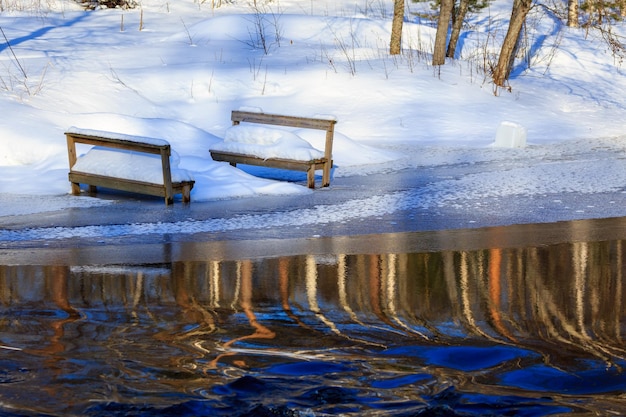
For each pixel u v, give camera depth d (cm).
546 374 561
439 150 1856
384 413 496
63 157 1511
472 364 581
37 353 601
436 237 1024
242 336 645
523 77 2814
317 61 2628
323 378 552
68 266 886
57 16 3244
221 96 2292
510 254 930
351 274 848
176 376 555
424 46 3000
